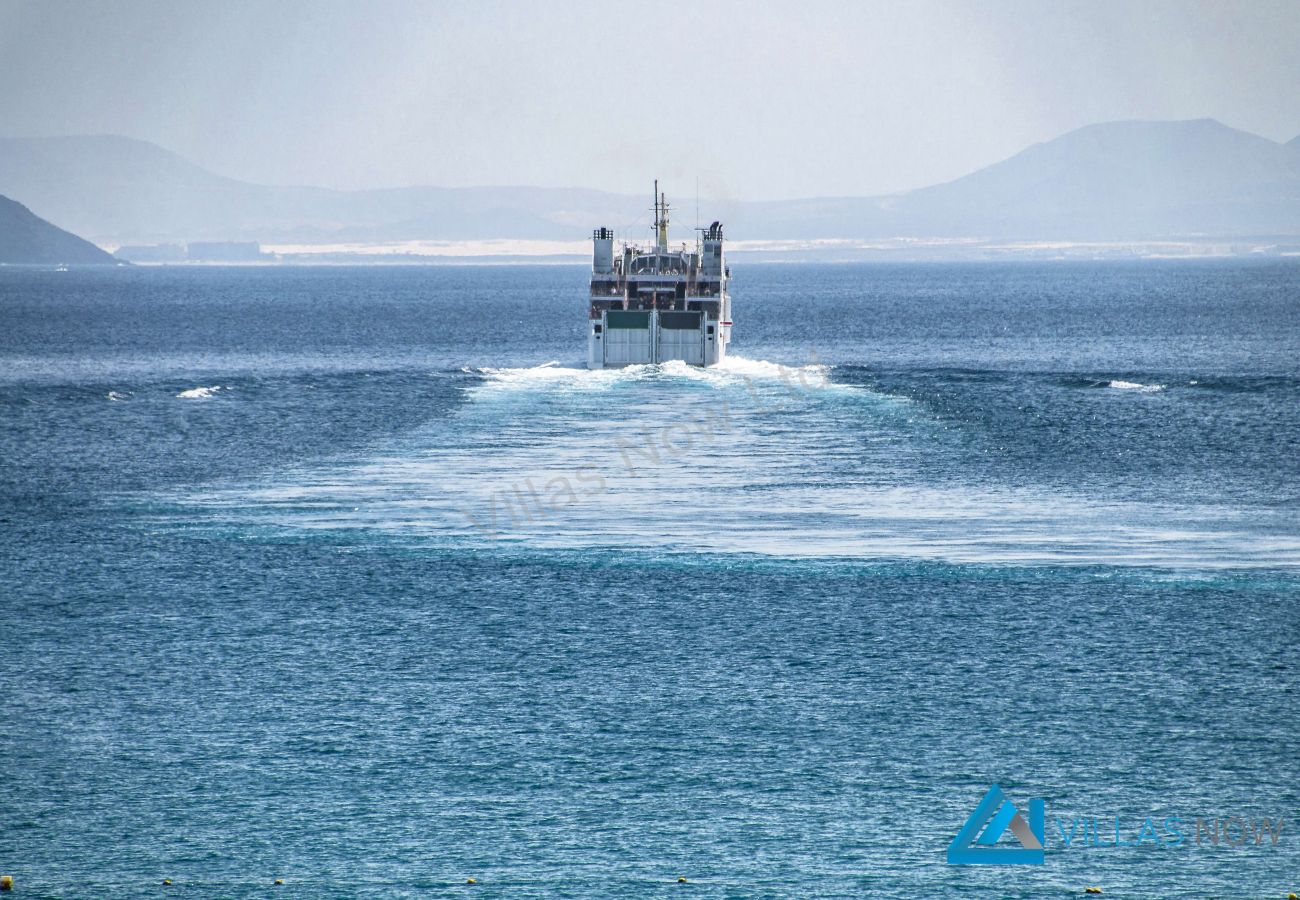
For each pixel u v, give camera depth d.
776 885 139.12
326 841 146.88
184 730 173.00
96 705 181.00
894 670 193.88
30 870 141.12
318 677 191.50
